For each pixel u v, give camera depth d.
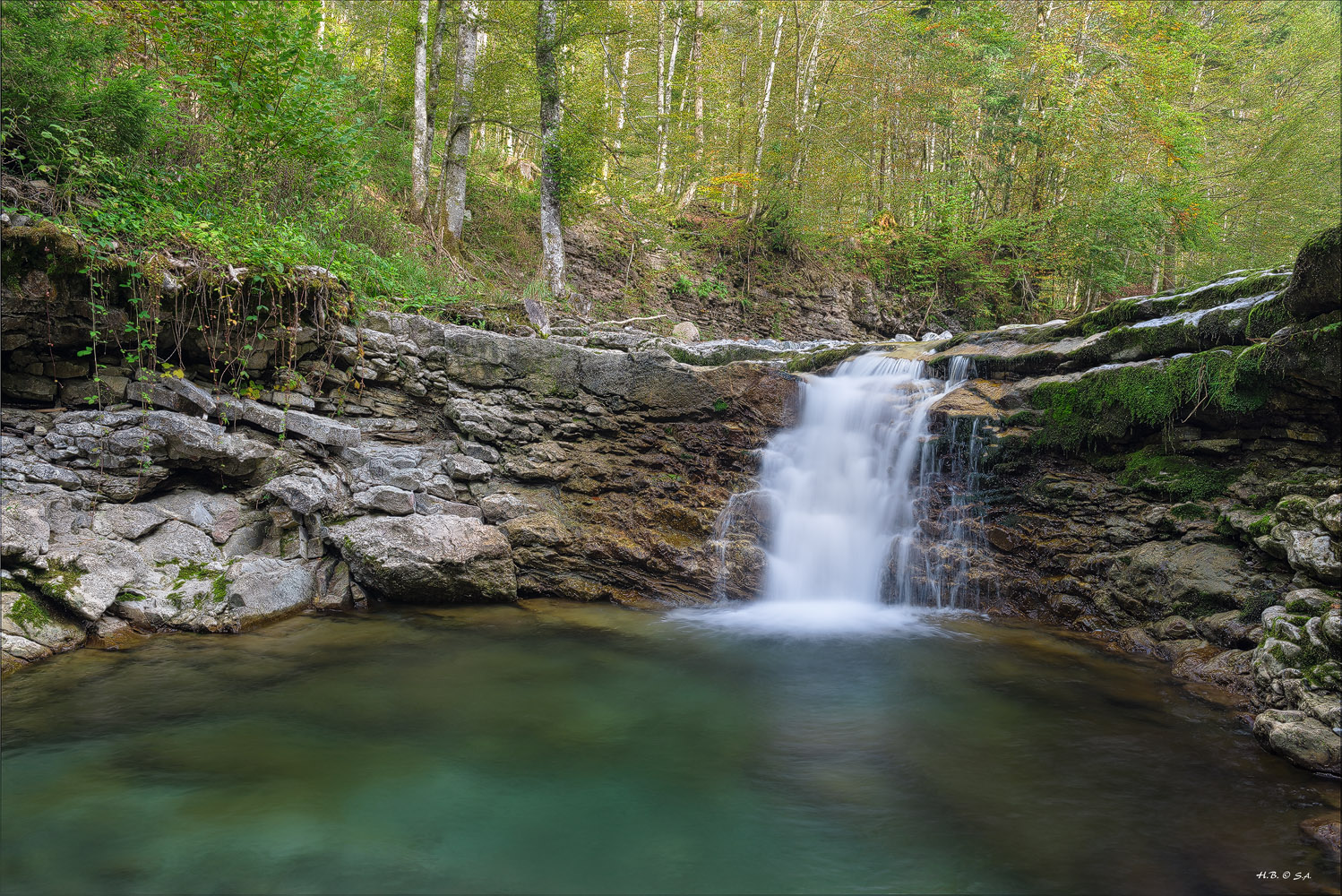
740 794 4.62
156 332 7.67
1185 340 7.75
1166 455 8.00
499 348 9.85
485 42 20.86
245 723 5.34
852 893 3.63
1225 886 3.69
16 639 6.00
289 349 8.72
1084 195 22.16
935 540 9.20
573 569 9.19
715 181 23.19
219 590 7.24
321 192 10.88
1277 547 6.33
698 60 24.83
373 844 3.95
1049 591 8.35
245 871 3.66
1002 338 10.04
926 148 26.56
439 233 15.55
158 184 8.79
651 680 6.56
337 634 7.34
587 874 3.77
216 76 9.94
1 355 7.12
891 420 9.84
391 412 9.55
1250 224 24.72
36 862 3.65
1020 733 5.54
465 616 8.16
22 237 6.78
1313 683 5.21
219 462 7.87
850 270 23.58
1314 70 26.30
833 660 7.10
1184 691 6.34
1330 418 6.80
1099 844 4.07
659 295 20.09
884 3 22.56
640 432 10.27
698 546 9.36
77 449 7.22
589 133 16.58
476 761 4.98
